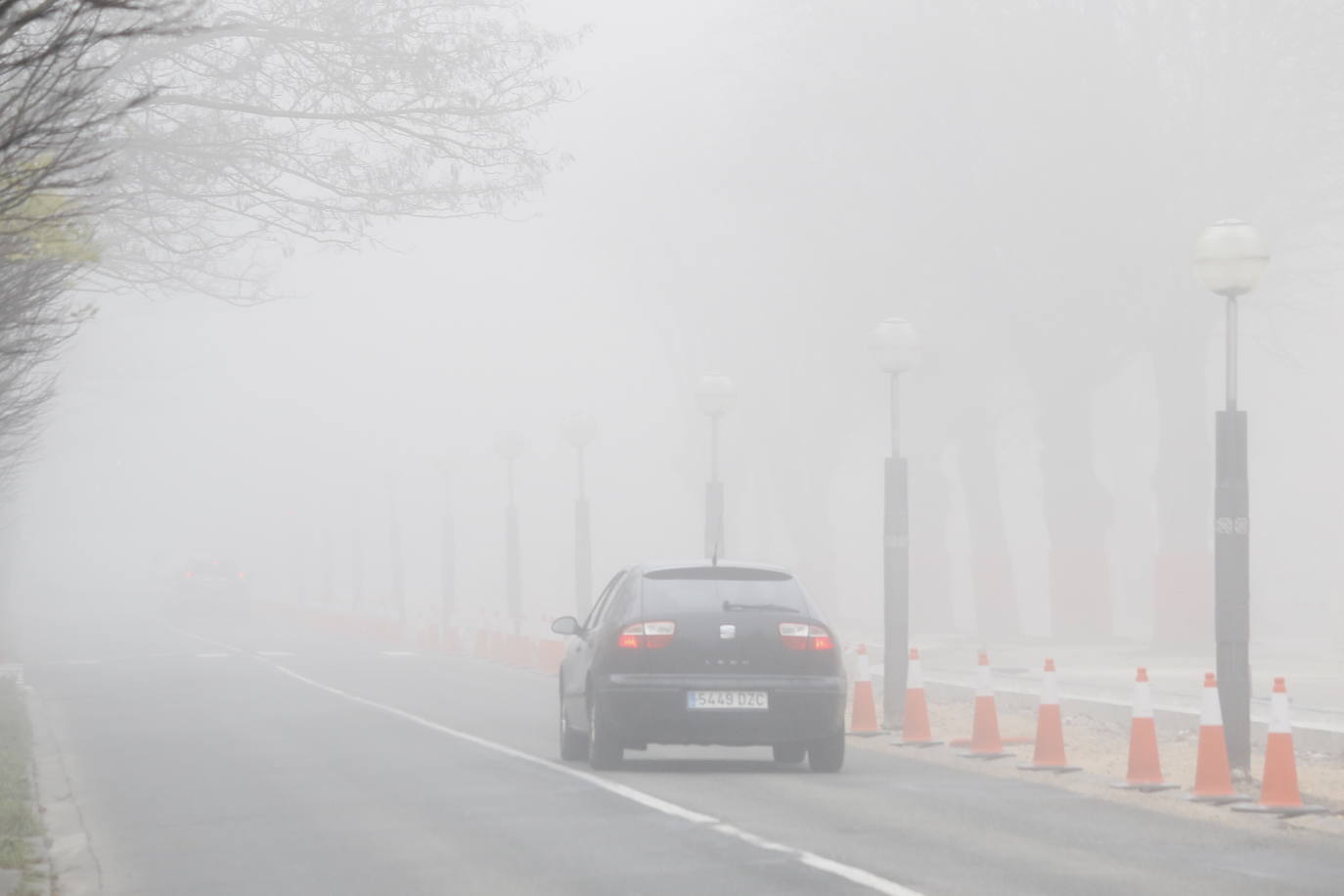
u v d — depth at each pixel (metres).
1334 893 27.70
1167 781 44.50
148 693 87.12
